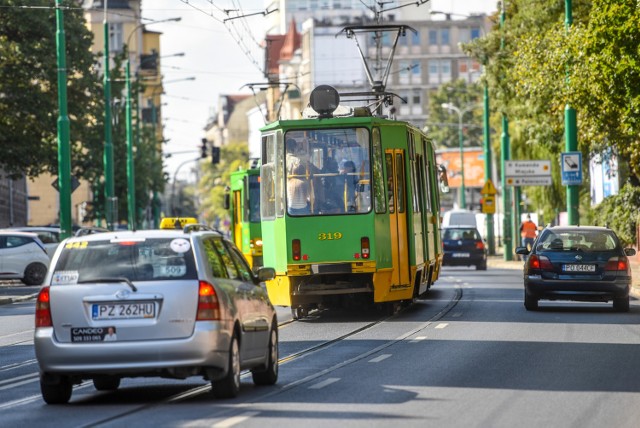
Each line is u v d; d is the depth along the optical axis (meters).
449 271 115.88
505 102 110.88
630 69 63.66
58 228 106.31
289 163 55.06
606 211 110.19
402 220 56.59
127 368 28.17
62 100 91.88
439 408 27.25
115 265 28.69
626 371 34.56
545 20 101.81
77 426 25.72
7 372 38.75
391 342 44.12
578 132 89.56
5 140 120.75
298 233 54.66
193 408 27.95
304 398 29.19
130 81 150.00
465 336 46.09
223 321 28.61
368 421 25.31
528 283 58.72
